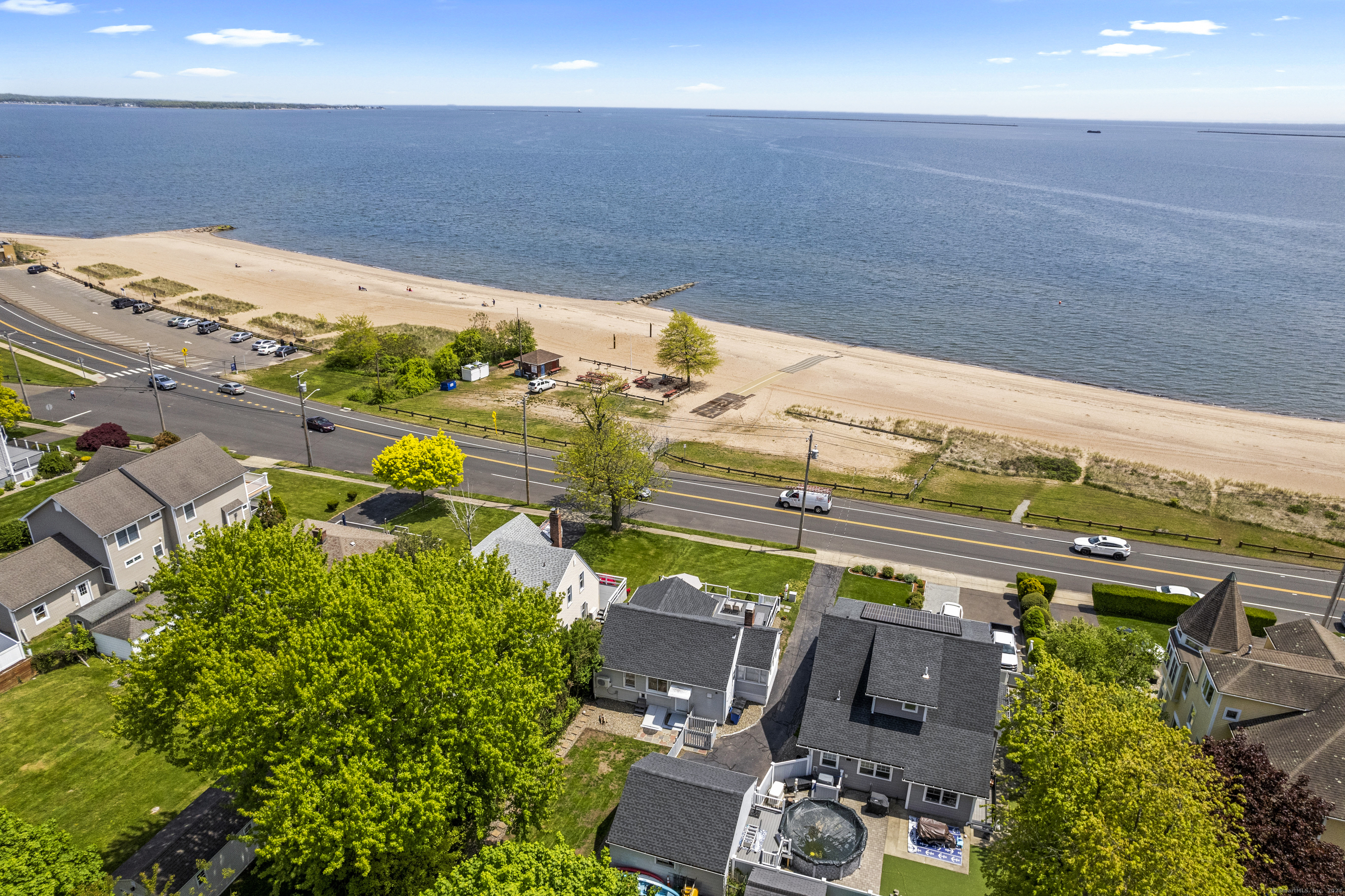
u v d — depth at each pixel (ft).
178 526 215.72
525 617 132.26
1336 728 133.59
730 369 428.15
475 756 113.39
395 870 108.06
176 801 141.08
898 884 133.08
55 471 268.21
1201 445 343.46
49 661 175.42
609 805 146.82
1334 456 333.83
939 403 387.14
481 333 426.10
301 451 305.53
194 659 119.34
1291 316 538.47
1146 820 102.58
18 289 503.20
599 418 251.39
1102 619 212.64
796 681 184.24
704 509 270.05
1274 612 214.28
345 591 124.06
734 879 126.52
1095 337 498.28
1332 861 108.58
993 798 151.64
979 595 221.87
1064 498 289.33
